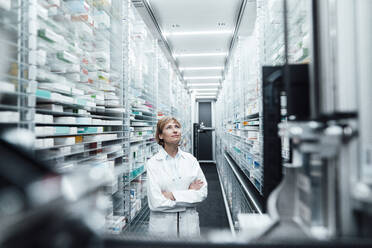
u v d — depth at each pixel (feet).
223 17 9.74
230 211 8.68
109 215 3.79
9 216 0.76
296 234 1.33
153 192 5.01
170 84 11.84
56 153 2.70
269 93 2.05
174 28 10.78
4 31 2.17
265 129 2.05
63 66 3.02
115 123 4.39
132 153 5.41
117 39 4.78
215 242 1.25
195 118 29.25
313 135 1.32
